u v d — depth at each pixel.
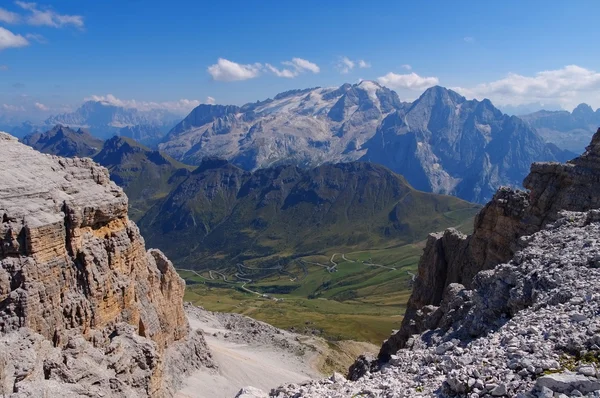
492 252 80.94
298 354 138.75
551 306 33.88
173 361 86.44
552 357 25.38
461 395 25.14
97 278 62.41
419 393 27.48
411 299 98.56
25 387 39.84
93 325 60.94
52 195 59.28
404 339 69.38
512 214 78.69
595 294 31.88
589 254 39.84
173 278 94.81
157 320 81.44
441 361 32.16
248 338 146.75
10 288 51.81
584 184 70.50
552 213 72.75
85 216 63.97
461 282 87.44
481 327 41.47
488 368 25.98
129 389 50.69
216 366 98.69
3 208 53.12
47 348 49.91
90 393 45.25
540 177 77.31
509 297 41.44
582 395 21.02
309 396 30.81
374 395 28.92
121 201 71.88
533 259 44.84
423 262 97.88
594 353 24.33
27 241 53.22
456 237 93.38
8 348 45.84
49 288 54.88
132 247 74.62
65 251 58.88
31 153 64.56
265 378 105.38
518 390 23.27
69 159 70.38
